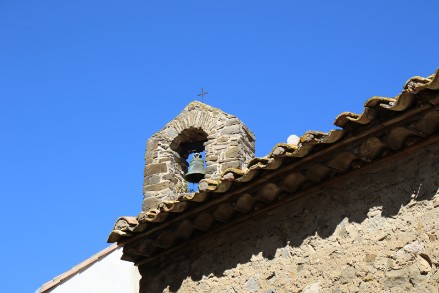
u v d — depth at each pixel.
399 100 6.30
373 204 6.95
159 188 10.55
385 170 6.97
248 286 7.68
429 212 6.47
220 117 10.64
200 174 10.22
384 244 6.70
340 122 6.73
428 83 6.09
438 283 6.18
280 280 7.41
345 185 7.26
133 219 8.66
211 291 8.03
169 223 8.30
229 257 8.05
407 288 6.37
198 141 11.02
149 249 8.76
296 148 7.12
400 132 6.64
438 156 6.59
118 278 13.45
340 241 7.06
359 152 6.89
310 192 7.51
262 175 7.43
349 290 6.78
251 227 7.98
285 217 7.68
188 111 10.95
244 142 10.48
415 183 6.68
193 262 8.43
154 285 8.76
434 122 6.44
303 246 7.38
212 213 8.04
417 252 6.42
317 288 7.05
